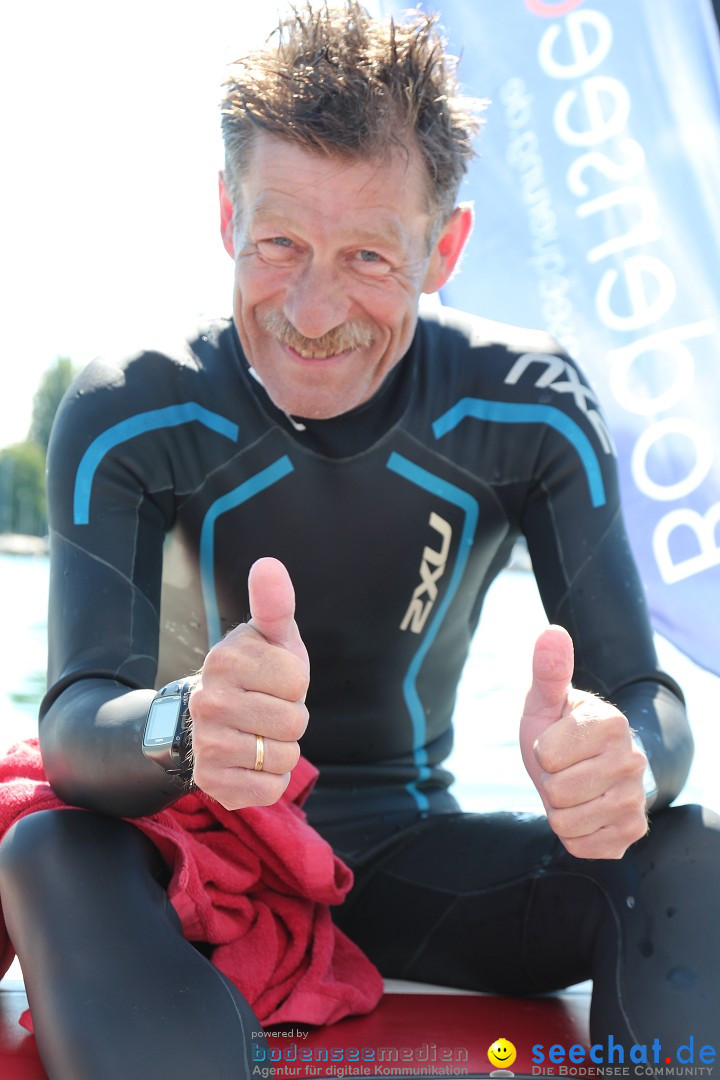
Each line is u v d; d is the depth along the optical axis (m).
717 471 2.38
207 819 1.37
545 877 1.41
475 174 2.57
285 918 1.38
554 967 1.41
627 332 2.47
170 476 1.54
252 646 1.03
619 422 2.46
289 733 1.03
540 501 1.62
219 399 1.56
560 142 2.54
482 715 4.57
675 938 1.19
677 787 1.31
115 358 1.56
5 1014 1.40
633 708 1.38
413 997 1.49
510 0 2.57
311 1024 1.33
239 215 1.42
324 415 1.49
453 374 1.65
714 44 2.46
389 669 1.65
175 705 1.14
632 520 2.43
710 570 2.37
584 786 1.11
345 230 1.34
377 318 1.41
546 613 1.60
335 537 1.58
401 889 1.55
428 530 1.61
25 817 1.23
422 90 1.39
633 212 2.48
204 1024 1.06
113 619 1.38
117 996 1.06
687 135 2.47
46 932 1.12
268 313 1.41
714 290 2.43
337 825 1.62
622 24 2.50
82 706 1.24
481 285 2.55
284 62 1.38
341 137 1.32
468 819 1.58
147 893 1.17
